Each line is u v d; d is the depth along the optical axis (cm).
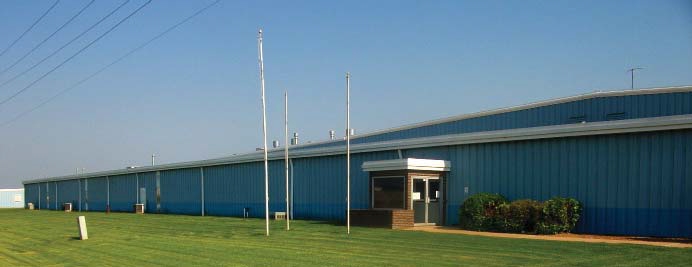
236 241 2128
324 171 3397
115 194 6066
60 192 7381
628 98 2852
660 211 1995
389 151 3023
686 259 1474
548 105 3164
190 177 4803
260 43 2438
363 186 3114
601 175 2161
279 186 3747
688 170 1936
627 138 2098
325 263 1508
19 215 5181
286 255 1680
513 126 3319
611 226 2116
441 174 2711
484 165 2577
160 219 3909
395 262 1501
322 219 3366
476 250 1706
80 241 2291
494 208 2362
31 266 1623
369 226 2636
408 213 2553
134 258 1712
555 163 2309
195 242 2127
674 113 2686
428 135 3822
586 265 1392
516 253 1625
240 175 4169
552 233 2172
